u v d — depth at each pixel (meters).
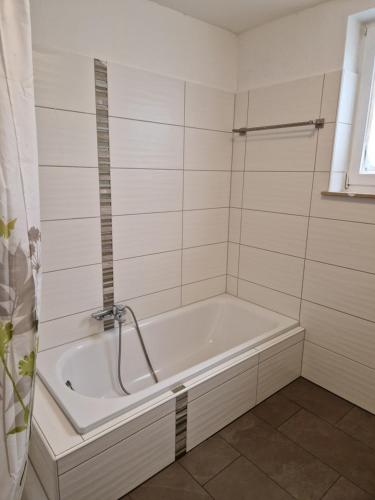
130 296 2.13
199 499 1.44
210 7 1.92
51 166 1.66
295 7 1.90
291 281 2.24
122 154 1.90
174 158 2.14
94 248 1.90
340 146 1.93
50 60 1.57
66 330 1.88
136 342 2.14
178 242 2.30
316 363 2.20
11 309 1.00
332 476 1.56
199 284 2.51
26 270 1.01
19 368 1.04
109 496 1.39
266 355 1.98
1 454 1.05
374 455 1.68
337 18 1.79
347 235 1.91
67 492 1.26
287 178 2.15
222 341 2.49
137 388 2.09
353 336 1.98
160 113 2.01
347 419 1.92
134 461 1.44
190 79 2.10
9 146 0.94
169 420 1.54
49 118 1.61
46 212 1.69
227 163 2.45
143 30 1.85
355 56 1.85
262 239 2.37
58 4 1.56
